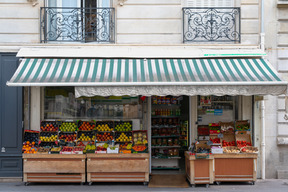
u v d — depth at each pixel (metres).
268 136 9.56
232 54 8.90
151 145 10.62
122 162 8.66
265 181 9.23
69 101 9.72
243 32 9.50
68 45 9.23
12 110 9.22
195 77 8.11
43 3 9.43
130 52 9.01
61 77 8.09
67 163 8.63
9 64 9.24
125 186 8.66
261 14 9.47
